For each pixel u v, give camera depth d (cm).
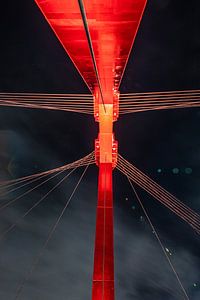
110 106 2052
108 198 1959
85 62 1302
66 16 834
